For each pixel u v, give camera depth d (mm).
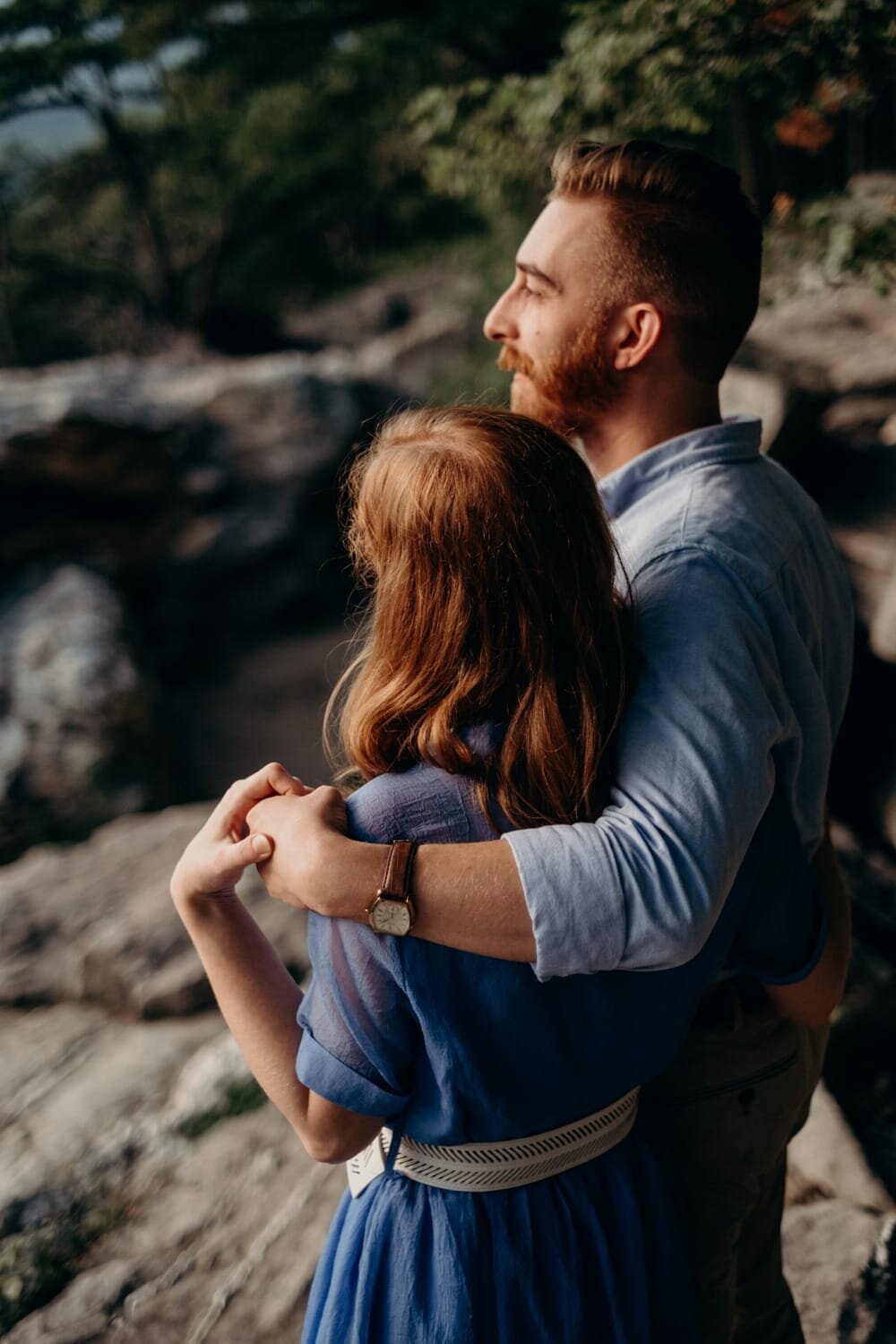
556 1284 1069
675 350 1341
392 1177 1110
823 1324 1837
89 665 8375
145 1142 2604
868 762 2988
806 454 3162
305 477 11875
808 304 3322
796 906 1199
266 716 9648
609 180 1314
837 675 1417
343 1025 985
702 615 1120
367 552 1068
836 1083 2371
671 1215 1178
